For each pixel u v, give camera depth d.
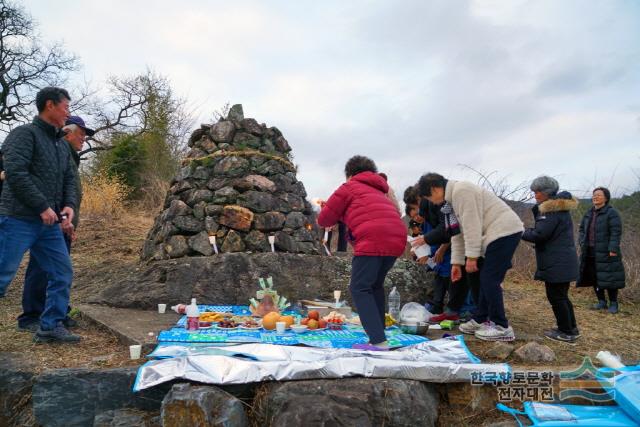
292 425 2.98
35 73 22.19
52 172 4.13
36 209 3.85
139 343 4.00
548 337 4.77
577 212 9.98
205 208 6.75
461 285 5.38
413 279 6.44
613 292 6.74
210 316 4.86
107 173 14.68
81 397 3.35
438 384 3.50
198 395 2.98
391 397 3.15
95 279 6.75
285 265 6.14
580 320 6.05
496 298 4.41
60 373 3.37
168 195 7.41
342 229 8.48
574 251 4.69
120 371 3.41
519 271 9.16
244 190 6.95
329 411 3.02
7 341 4.19
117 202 12.26
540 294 7.70
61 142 4.37
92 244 8.95
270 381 3.25
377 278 4.31
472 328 4.74
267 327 4.60
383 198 4.23
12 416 3.47
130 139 15.85
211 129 7.50
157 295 5.67
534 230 4.70
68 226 4.30
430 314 5.54
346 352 3.61
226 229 6.67
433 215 5.26
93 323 4.83
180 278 5.85
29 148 3.93
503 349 4.04
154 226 7.43
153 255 6.98
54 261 4.17
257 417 3.17
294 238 7.03
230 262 6.00
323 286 6.19
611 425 3.06
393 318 5.32
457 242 4.82
